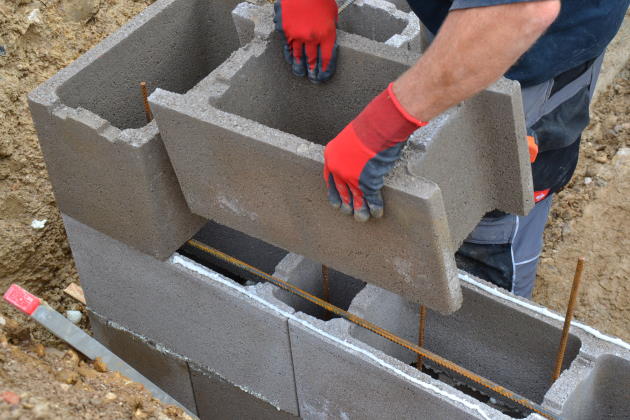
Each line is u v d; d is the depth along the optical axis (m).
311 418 2.77
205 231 3.19
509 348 2.59
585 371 2.26
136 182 2.40
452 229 2.26
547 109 2.67
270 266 3.18
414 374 2.27
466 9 1.59
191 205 2.48
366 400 2.46
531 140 2.24
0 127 3.49
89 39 3.86
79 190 2.61
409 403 2.32
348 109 2.54
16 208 3.47
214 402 3.10
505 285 3.14
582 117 2.80
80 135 2.39
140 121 2.97
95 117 2.36
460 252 3.07
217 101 2.33
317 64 2.40
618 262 3.67
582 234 3.81
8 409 2.04
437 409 2.26
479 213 2.34
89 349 2.62
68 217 2.80
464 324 2.63
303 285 2.70
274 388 2.77
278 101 2.56
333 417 2.67
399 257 2.08
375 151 1.80
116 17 3.96
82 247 2.89
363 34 2.91
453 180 2.13
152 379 3.28
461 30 1.61
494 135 2.10
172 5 2.82
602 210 3.88
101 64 2.68
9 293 2.58
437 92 1.70
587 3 2.38
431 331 2.75
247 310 2.52
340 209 2.00
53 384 2.27
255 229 2.40
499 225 2.89
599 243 3.76
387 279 2.19
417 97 1.72
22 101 3.59
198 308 2.70
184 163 2.33
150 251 2.62
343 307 2.98
